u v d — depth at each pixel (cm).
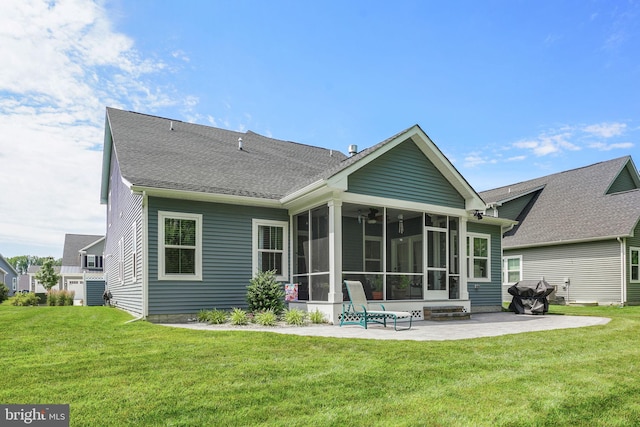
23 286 5988
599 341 769
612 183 2228
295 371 528
